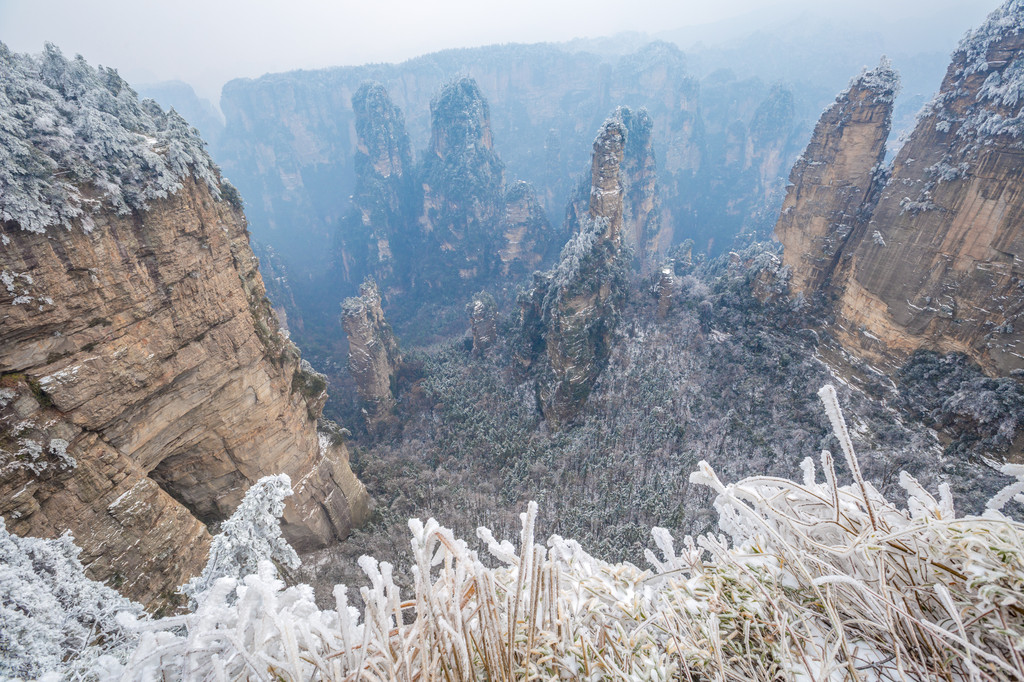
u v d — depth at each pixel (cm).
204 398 2269
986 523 264
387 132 19888
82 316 1689
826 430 4744
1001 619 240
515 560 293
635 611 335
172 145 1998
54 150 1616
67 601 725
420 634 254
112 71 2147
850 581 277
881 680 277
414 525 280
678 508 4506
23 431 1537
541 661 287
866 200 5109
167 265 1975
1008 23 3581
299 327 15200
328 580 3064
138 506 1786
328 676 266
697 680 312
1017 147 3456
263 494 1240
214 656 256
